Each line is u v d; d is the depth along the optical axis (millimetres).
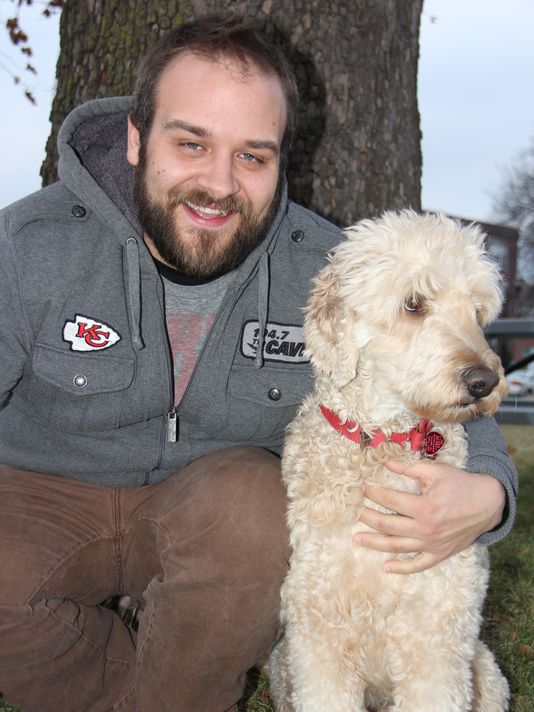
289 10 1405
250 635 843
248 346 986
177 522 873
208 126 895
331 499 898
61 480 974
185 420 982
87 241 944
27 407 967
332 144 1443
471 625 886
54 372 917
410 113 1544
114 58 1437
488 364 871
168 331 988
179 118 898
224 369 960
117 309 936
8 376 914
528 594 1330
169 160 917
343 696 879
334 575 884
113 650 932
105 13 1446
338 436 935
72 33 1492
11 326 913
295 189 1434
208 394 960
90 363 926
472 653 896
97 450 962
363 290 941
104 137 1055
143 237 997
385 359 925
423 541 847
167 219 938
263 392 991
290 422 1021
